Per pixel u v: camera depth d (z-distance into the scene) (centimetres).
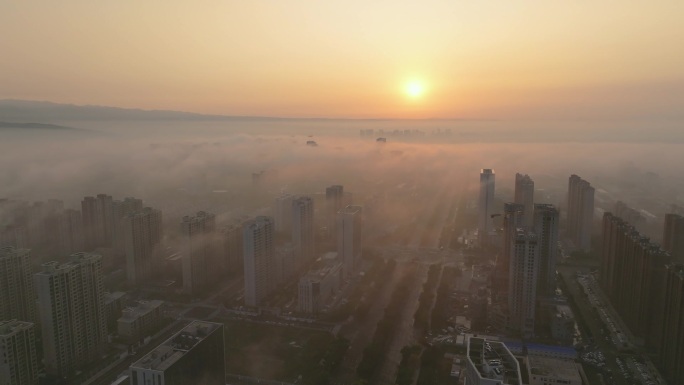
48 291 19250
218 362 15900
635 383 19400
